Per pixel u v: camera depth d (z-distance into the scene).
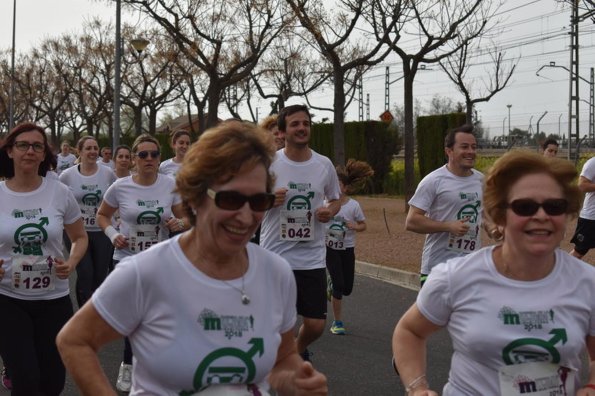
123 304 2.60
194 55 23.62
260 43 20.92
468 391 2.97
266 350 2.65
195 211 2.62
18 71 47.72
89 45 37.50
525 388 2.88
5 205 4.99
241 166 2.53
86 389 2.61
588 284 2.94
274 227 6.34
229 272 2.65
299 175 6.31
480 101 25.59
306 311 6.23
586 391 2.92
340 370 6.93
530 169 2.90
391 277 12.29
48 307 4.89
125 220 6.83
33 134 4.99
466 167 6.35
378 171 33.34
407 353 3.13
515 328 2.88
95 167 9.64
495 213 2.95
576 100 32.19
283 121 6.34
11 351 4.54
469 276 2.97
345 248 8.35
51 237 5.00
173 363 2.56
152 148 6.78
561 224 2.87
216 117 21.17
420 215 6.29
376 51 19.80
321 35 19.14
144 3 19.88
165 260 2.61
